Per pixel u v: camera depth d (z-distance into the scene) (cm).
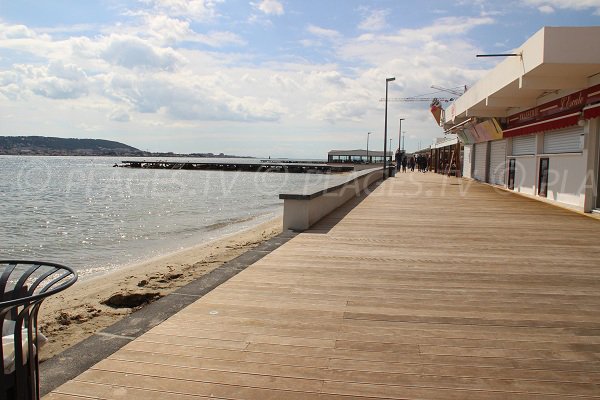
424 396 266
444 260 620
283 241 751
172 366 301
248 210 2356
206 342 339
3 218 2020
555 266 591
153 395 265
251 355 318
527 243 750
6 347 203
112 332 356
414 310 416
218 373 292
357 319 392
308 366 302
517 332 365
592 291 481
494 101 1570
